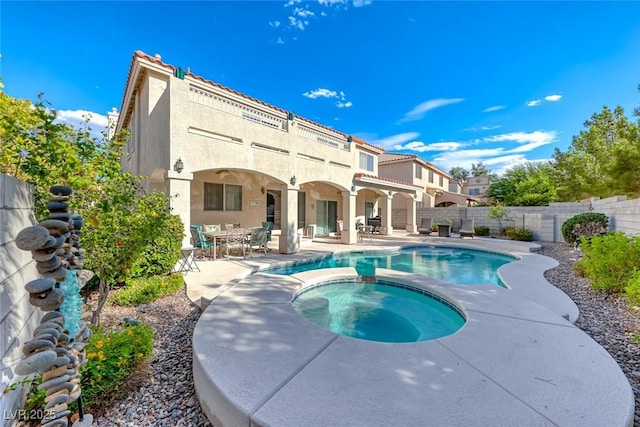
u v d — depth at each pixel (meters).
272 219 18.92
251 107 13.46
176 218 8.66
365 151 23.88
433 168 34.44
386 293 8.80
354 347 4.08
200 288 7.69
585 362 3.68
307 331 4.63
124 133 5.23
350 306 7.83
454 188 49.97
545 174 31.84
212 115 10.71
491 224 23.56
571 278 8.95
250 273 9.92
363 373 3.42
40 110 3.59
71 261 3.36
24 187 3.46
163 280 7.42
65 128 3.92
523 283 8.16
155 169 10.86
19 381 2.97
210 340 4.25
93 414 3.20
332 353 3.90
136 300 6.47
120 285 7.51
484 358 3.79
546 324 4.97
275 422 2.61
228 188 16.05
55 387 2.53
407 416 2.70
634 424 2.99
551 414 2.74
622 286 6.88
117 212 5.30
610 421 2.66
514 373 3.43
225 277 8.86
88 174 4.23
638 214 11.19
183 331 5.37
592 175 24.00
